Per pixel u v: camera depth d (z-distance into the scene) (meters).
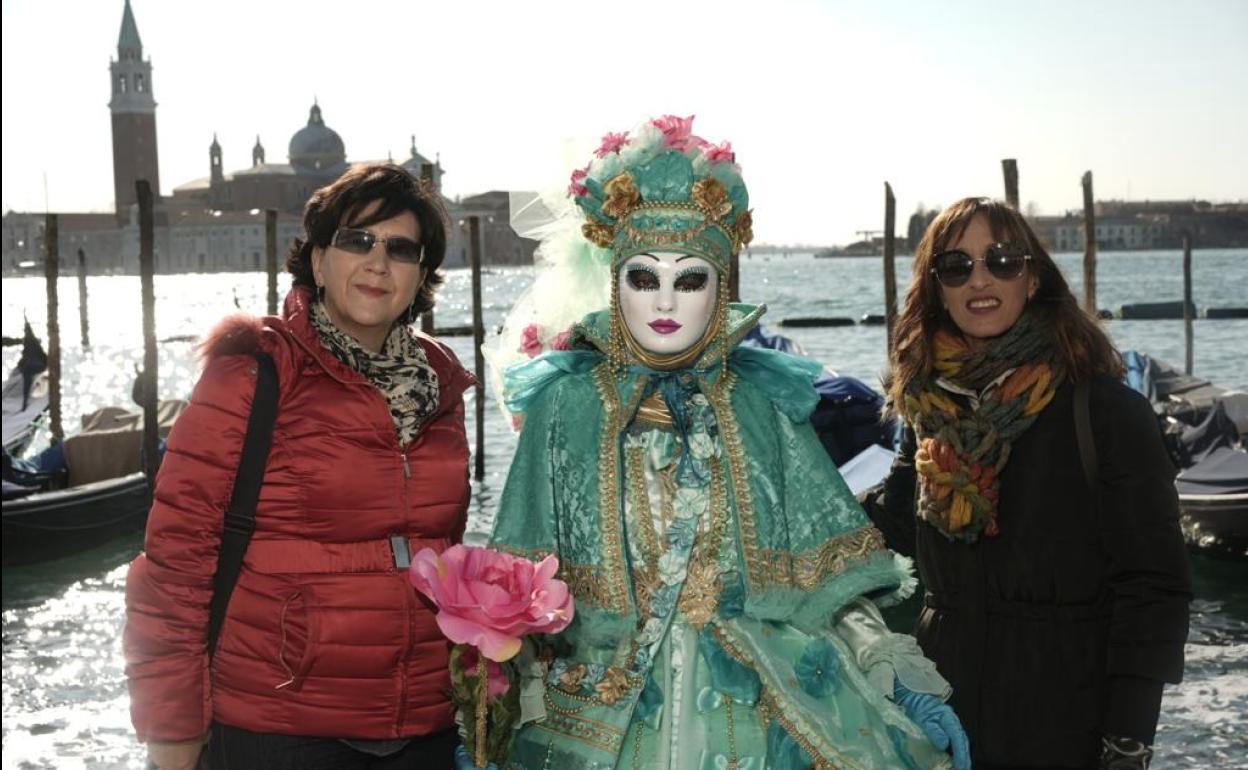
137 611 2.71
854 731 2.76
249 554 2.73
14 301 96.31
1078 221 119.38
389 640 2.74
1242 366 27.47
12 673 8.16
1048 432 2.82
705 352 2.90
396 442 2.77
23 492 12.24
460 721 2.71
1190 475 10.57
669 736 2.72
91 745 6.75
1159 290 60.41
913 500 3.21
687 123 2.87
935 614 2.96
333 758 2.76
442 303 70.31
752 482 2.83
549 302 3.17
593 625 2.75
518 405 2.91
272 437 2.72
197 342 2.81
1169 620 2.68
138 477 12.85
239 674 2.72
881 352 32.53
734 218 2.88
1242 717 6.21
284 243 169.38
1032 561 2.80
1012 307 2.91
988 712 2.82
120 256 185.38
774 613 2.80
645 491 2.83
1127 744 2.67
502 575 2.53
